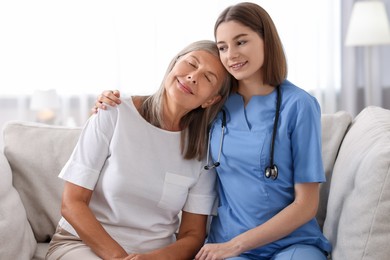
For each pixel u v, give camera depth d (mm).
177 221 1775
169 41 4008
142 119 1681
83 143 1654
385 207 1365
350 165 1584
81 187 1623
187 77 1622
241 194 1657
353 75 4078
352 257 1424
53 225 1922
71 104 3984
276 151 1617
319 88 4070
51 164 1936
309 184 1609
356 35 3738
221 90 1715
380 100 4090
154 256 1560
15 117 3930
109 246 1542
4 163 1839
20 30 3869
